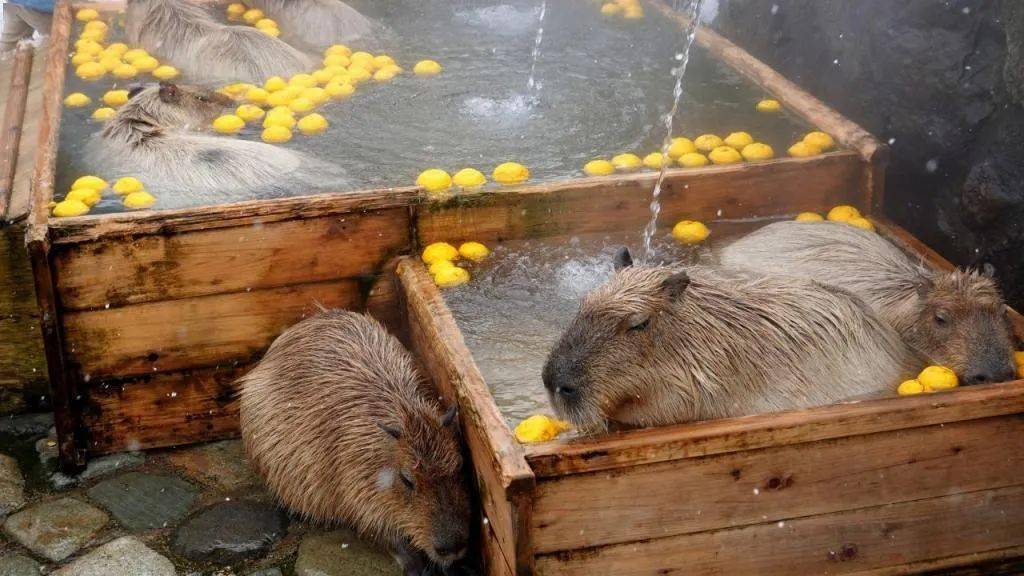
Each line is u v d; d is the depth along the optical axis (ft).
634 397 9.32
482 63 14.32
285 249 10.83
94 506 10.45
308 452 10.09
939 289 9.90
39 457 10.97
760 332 9.48
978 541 9.57
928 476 9.33
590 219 11.44
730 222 11.66
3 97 13.53
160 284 10.64
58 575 9.84
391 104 13.32
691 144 12.21
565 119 12.97
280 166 11.88
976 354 9.67
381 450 9.79
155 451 11.05
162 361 10.85
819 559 9.39
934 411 9.14
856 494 9.29
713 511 9.12
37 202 10.77
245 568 9.93
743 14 14.58
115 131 12.28
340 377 10.19
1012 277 11.00
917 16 11.78
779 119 12.73
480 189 11.23
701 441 8.89
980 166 11.02
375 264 11.09
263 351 11.05
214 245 10.65
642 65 14.15
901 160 12.07
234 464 10.89
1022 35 10.77
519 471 8.68
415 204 11.02
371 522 9.89
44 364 11.34
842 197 11.78
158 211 10.57
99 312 10.59
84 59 14.15
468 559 9.91
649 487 8.96
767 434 8.98
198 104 12.92
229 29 14.28
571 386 9.12
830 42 13.05
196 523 10.29
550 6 16.01
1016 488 9.48
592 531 9.00
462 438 9.75
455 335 10.02
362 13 15.76
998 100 11.21
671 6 15.96
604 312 9.25
